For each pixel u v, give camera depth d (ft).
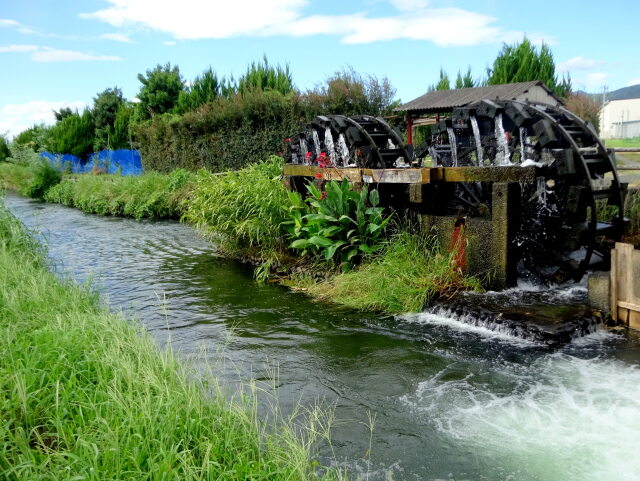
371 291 21.17
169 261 31.48
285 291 23.94
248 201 29.30
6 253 22.04
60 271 28.68
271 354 16.51
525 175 19.80
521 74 64.23
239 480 8.70
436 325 18.45
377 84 50.93
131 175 71.05
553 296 19.47
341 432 11.95
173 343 17.57
